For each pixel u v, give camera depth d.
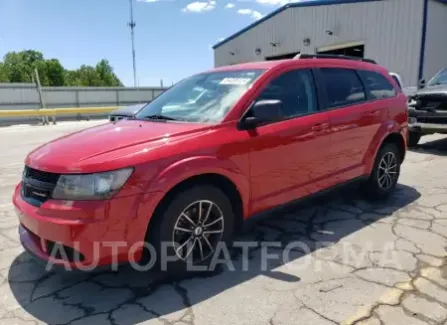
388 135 4.68
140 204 2.64
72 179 2.58
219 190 3.07
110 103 23.73
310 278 3.02
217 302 2.73
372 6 15.34
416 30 14.02
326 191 4.01
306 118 3.70
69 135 3.41
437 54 14.55
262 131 3.31
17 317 2.60
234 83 3.59
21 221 2.89
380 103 4.57
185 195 2.86
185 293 2.85
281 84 3.63
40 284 3.03
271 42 20.42
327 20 17.23
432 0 13.83
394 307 2.61
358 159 4.34
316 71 3.98
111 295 2.85
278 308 2.64
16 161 8.15
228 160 3.06
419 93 8.20
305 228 4.02
